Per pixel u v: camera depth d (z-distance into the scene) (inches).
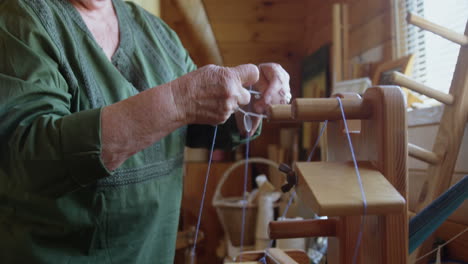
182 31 112.2
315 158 87.8
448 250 34.4
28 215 20.6
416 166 41.3
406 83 30.4
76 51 23.3
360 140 18.9
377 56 71.0
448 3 51.0
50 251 21.5
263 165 109.8
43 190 18.7
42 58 20.4
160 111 18.5
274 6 120.3
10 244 20.8
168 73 31.2
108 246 23.8
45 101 19.2
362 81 56.8
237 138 34.4
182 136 30.7
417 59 56.8
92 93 23.6
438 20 53.1
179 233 74.0
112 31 28.2
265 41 121.5
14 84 18.5
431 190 32.6
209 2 120.3
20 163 18.0
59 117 19.4
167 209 28.4
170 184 28.5
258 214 67.9
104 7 27.9
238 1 120.5
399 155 16.6
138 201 24.6
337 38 78.5
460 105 31.3
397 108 16.6
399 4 63.4
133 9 32.0
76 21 24.6
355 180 15.9
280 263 22.3
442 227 35.4
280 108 18.8
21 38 20.2
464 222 32.9
